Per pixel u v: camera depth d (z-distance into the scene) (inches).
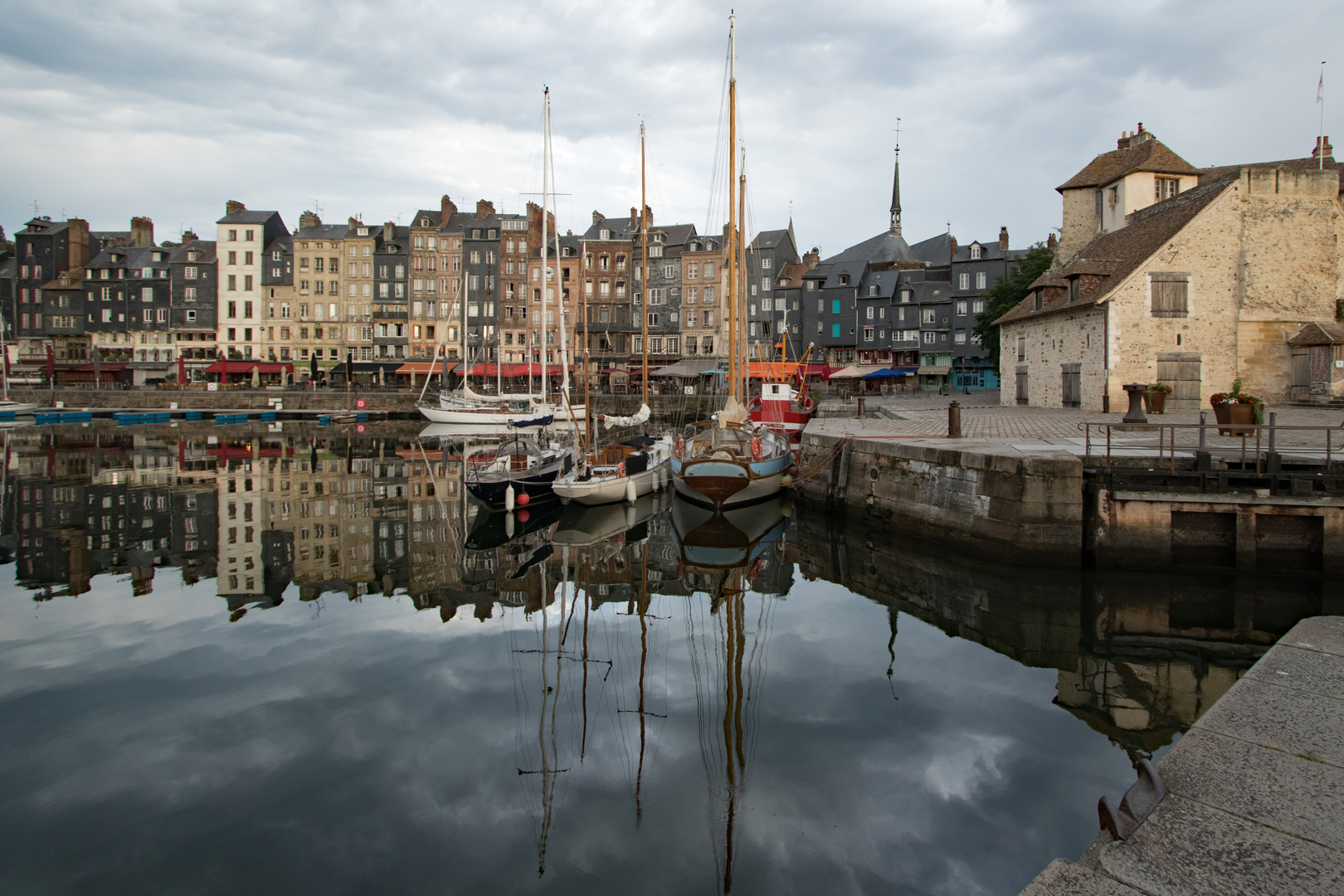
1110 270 1124.5
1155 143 1344.7
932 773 284.4
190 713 344.5
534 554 692.7
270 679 386.0
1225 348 1048.2
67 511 884.0
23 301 3395.7
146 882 226.2
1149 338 1052.5
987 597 523.2
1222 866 147.9
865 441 783.1
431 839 248.5
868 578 598.9
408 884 226.1
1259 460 516.4
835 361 2775.6
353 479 1181.7
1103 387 1072.8
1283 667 241.1
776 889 219.9
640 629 474.3
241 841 246.4
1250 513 510.3
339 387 2869.1
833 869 228.8
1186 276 1042.7
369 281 3110.2
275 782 283.6
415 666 406.3
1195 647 419.5
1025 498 556.7
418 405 2235.5
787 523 836.6
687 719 338.0
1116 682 372.5
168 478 1175.6
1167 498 523.2
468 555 687.1
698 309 2760.8
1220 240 1042.1
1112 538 540.7
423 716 342.6
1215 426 523.8
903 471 711.1
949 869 227.1
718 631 466.0
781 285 2783.0
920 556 650.2
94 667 400.2
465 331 2321.6
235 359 3164.4
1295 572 509.0
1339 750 189.9
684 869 230.8
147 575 602.9
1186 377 1048.8
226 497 994.1
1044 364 1290.6
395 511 903.1
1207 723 207.6
